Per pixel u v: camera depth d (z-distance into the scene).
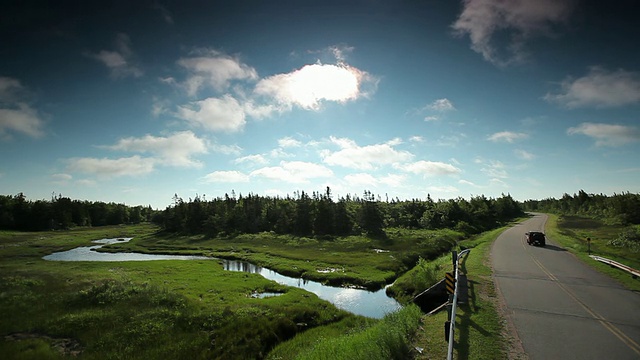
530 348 11.91
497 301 17.64
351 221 95.00
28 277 32.75
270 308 24.75
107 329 19.80
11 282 29.12
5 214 112.94
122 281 30.34
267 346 19.30
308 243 72.88
